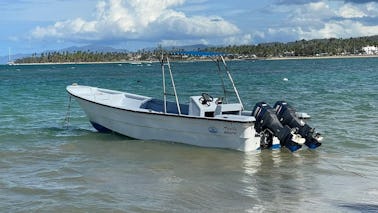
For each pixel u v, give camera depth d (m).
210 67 115.12
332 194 8.85
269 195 8.82
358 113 19.77
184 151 12.93
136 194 8.87
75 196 8.71
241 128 12.35
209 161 11.74
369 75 54.06
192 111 13.80
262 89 35.75
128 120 14.89
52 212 7.85
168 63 14.26
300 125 12.75
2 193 8.91
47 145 14.02
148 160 11.91
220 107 13.53
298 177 10.12
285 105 13.12
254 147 12.59
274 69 86.75
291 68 90.50
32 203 8.30
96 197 8.65
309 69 81.00
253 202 8.39
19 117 20.41
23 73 93.94
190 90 37.09
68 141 14.70
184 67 117.06
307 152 12.60
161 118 13.89
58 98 29.72
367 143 13.52
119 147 13.66
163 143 14.05
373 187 9.27
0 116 20.73
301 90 33.50
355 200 8.48
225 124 12.59
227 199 8.58
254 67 105.25
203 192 9.02
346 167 10.91
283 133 12.33
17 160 11.96
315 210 7.92
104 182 9.75
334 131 15.44
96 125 16.42
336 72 65.56
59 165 11.35
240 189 9.23
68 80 57.97
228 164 11.41
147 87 42.28
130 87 42.75
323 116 19.03
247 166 11.18
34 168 11.04
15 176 10.24
